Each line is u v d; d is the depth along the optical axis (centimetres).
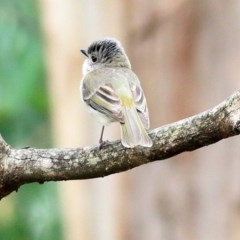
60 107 1733
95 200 1672
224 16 1567
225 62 1569
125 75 1174
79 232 1697
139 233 1622
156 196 1606
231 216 1577
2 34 1972
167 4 1581
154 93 1590
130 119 1080
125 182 1628
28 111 1969
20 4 2005
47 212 1964
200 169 1588
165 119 1588
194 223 1591
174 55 1584
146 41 1595
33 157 1033
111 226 1652
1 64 1961
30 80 1955
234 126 971
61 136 1738
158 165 1603
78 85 1716
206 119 981
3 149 1035
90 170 1023
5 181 1041
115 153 1012
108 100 1128
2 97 1956
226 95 1567
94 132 1686
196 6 1574
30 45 1966
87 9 1672
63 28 1714
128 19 1606
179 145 993
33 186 1986
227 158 1577
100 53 1256
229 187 1577
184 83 1582
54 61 1745
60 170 1029
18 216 1977
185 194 1593
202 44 1577
